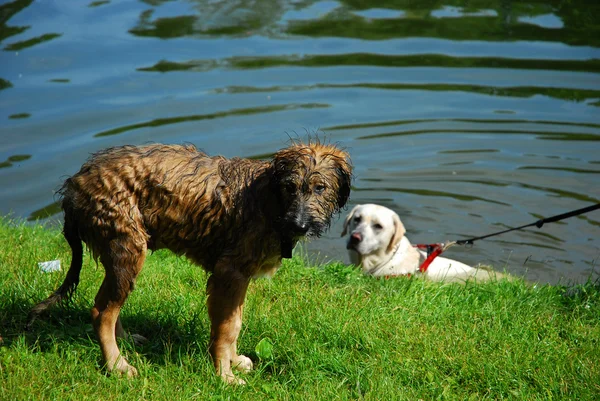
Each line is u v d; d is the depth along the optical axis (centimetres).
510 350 577
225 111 1247
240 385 503
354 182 1097
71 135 1130
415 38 1609
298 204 464
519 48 1552
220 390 489
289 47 1543
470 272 872
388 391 506
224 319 499
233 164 499
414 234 975
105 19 1662
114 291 488
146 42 1524
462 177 1120
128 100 1262
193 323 573
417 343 579
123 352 526
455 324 627
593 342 607
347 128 1225
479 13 1788
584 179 1114
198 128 1177
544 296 704
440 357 557
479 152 1184
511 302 686
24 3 1750
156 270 680
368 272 891
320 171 468
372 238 873
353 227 909
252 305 625
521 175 1125
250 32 1623
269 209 484
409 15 1766
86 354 516
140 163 486
